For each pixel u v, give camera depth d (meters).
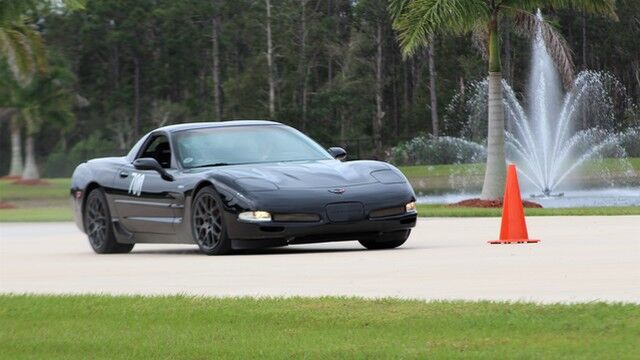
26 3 45.72
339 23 196.25
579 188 102.12
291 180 27.08
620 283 18.42
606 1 59.94
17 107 165.62
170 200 28.59
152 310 16.23
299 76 180.00
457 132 177.00
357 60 186.88
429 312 15.19
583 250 24.89
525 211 44.72
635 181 113.31
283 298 16.98
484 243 28.16
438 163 156.38
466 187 120.50
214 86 197.50
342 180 27.20
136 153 30.73
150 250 31.44
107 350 13.23
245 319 15.21
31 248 32.78
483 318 14.52
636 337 13.01
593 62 187.12
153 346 13.34
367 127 192.25
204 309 16.11
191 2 195.00
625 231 30.72
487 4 60.97
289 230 26.27
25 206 113.56
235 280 20.77
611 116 161.62
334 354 12.48
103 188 30.80
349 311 15.52
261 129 30.12
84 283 21.27
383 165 28.34
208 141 29.52
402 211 27.12
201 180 27.62
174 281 21.02
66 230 43.12
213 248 27.25
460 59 177.62
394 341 13.25
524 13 64.94
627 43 183.62
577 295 17.02
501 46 174.00
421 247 27.48
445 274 20.55
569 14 184.62
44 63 77.19
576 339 12.98
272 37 180.88
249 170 27.67
